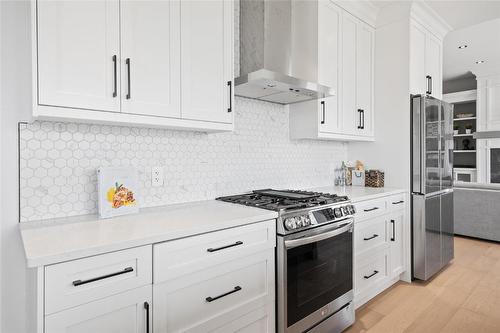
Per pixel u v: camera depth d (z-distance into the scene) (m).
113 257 1.11
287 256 1.71
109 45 1.39
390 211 2.73
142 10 1.50
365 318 2.29
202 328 1.38
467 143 6.76
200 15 1.74
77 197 1.60
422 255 2.88
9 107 1.42
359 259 2.37
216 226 1.41
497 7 2.95
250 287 1.58
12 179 1.43
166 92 1.59
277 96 2.38
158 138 1.91
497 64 5.71
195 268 1.34
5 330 1.41
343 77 2.74
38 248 1.03
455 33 4.32
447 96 6.72
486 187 4.23
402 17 2.96
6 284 1.41
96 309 1.07
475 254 3.71
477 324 2.19
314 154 3.01
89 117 1.34
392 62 3.04
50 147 1.52
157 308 1.23
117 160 1.74
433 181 3.00
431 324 2.20
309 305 1.83
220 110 1.83
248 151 2.43
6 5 1.41
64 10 1.27
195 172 2.09
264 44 2.25
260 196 2.19
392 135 3.05
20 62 1.44
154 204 1.89
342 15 2.72
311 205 1.88
